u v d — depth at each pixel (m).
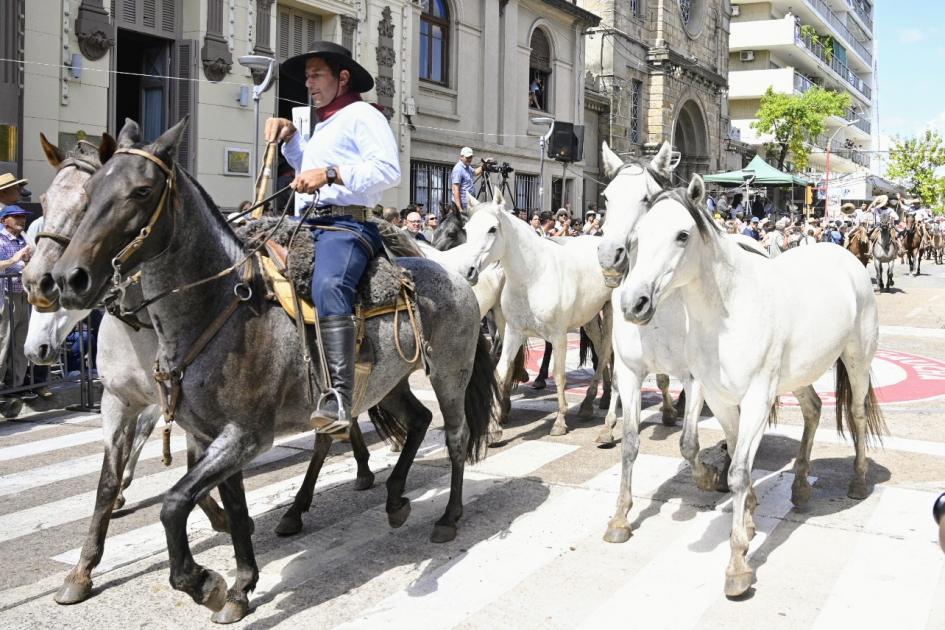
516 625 3.98
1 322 8.26
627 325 5.31
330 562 4.75
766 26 50.53
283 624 3.98
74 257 3.18
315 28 17.64
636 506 5.72
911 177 63.16
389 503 5.18
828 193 36.97
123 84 15.37
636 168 5.06
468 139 23.14
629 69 33.41
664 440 7.58
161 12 14.43
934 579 4.51
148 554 4.88
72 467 6.72
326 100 4.46
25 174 12.12
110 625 3.97
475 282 7.18
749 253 4.79
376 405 5.44
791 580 4.50
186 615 4.09
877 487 6.14
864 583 4.46
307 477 5.28
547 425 8.16
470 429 5.40
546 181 27.23
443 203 22.56
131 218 3.33
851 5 70.62
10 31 11.74
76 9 12.70
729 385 4.55
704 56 39.97
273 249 4.04
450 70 22.55
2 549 4.96
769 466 6.75
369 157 4.22
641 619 4.04
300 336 3.97
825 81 62.91
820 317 5.00
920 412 8.76
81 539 5.14
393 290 4.42
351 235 4.20
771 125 43.38
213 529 5.25
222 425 3.79
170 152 3.50
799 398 5.63
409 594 4.32
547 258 7.55
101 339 4.46
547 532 5.22
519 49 25.36
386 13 18.89
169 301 3.67
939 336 15.21
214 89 15.05
